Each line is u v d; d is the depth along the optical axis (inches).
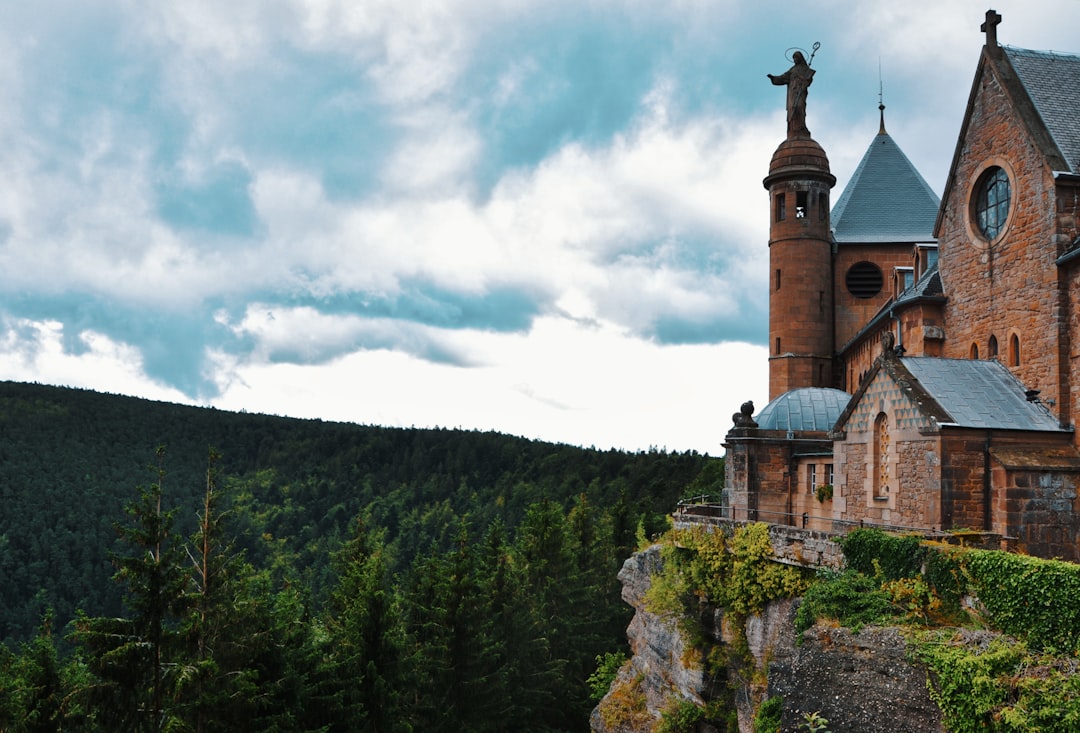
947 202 1339.8
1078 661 620.1
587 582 3134.8
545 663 2476.6
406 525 7283.5
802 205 2185.0
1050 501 978.1
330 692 1588.3
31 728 1323.8
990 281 1218.6
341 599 2132.1
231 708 1227.9
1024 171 1146.7
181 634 1221.7
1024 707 602.2
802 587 947.3
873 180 2316.7
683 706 1132.5
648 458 7209.6
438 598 2100.1
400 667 1776.6
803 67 2181.3
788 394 1643.7
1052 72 1213.1
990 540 860.0
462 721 2030.0
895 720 689.0
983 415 1042.7
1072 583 644.1
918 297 1350.9
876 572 824.3
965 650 665.0
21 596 5521.7
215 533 1290.6
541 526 3021.7
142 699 1190.9
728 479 1600.6
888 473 1109.1
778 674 826.2
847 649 745.0
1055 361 1064.8
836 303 2196.1
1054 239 1081.4
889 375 1113.4
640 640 1443.2
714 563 1104.8
